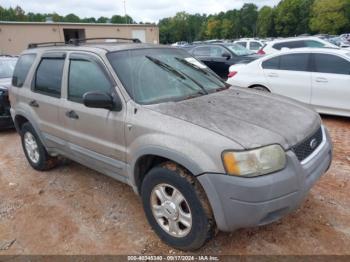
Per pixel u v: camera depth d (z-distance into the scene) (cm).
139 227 311
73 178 426
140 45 358
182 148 239
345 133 560
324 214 313
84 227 315
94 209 346
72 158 382
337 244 272
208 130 237
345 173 399
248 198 220
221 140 227
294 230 292
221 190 225
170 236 274
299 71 657
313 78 635
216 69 1139
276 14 7525
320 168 265
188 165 236
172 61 357
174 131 248
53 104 370
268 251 268
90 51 332
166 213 271
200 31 10500
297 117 277
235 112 272
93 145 328
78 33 3434
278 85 683
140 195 303
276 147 229
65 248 286
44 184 413
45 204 363
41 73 401
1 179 437
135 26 3650
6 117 641
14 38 2975
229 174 222
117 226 314
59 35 3219
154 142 256
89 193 382
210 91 337
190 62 377
